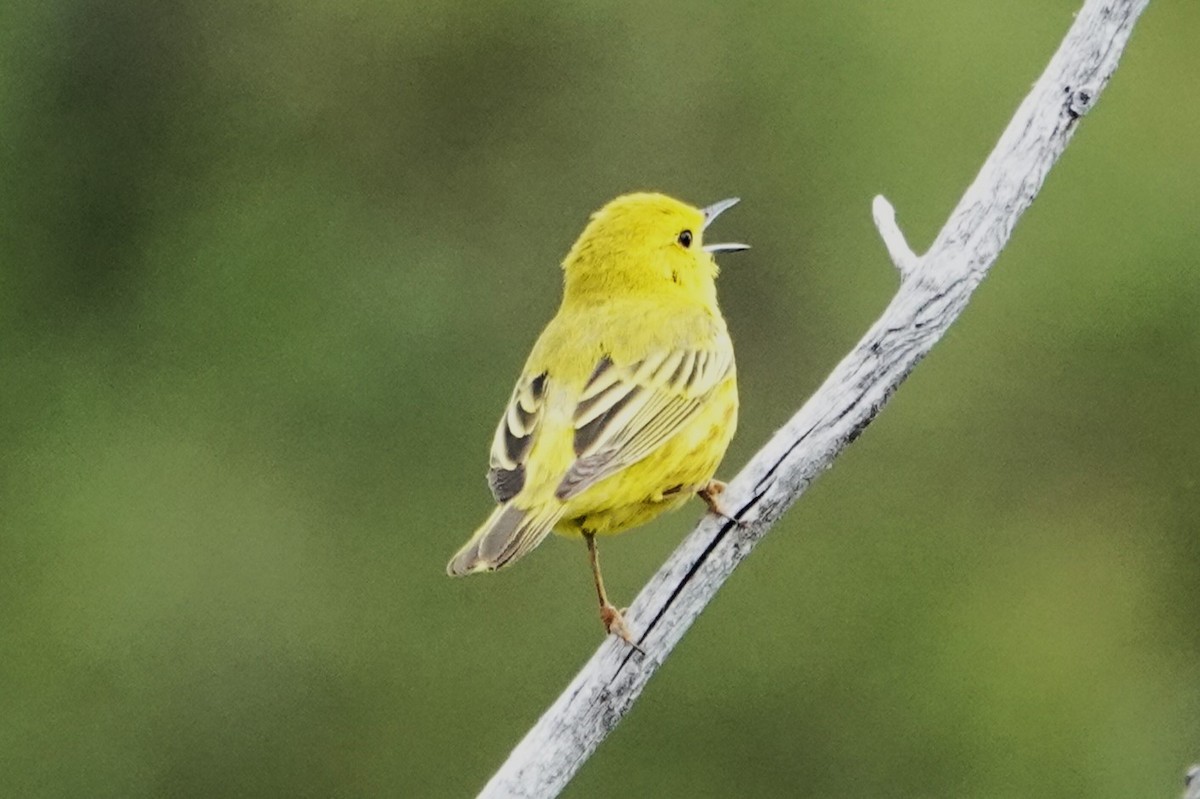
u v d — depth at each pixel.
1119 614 18.67
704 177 20.48
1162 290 19.42
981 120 20.14
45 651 19.17
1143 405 19.22
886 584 18.52
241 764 18.50
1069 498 19.06
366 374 20.06
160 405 20.23
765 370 19.92
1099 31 8.06
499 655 17.94
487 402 19.92
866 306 19.89
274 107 21.19
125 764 18.61
